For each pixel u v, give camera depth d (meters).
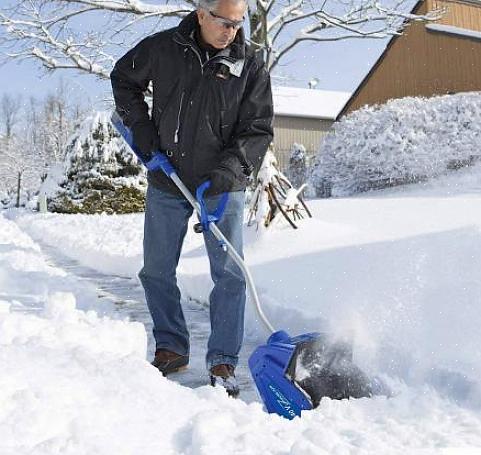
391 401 2.41
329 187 16.64
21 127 42.00
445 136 13.89
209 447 1.65
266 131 2.96
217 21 2.72
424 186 13.34
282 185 6.79
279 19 9.18
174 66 2.88
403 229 6.36
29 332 2.69
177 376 3.13
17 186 35.81
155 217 3.07
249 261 5.62
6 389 1.79
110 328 2.93
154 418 1.83
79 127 18.38
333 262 4.99
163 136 2.99
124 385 2.01
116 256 7.09
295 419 2.11
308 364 2.49
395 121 14.59
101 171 17.73
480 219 6.73
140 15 8.70
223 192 2.88
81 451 1.55
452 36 18.41
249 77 2.91
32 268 6.16
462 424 2.22
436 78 19.12
